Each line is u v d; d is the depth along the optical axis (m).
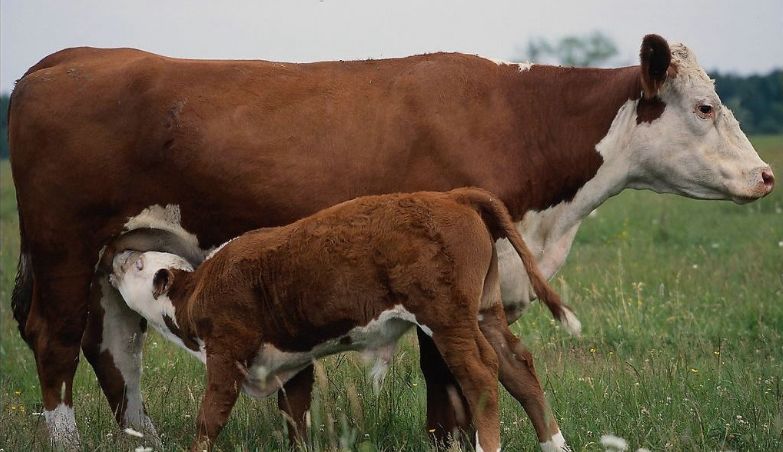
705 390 15.50
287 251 13.07
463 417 14.15
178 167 14.34
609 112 14.94
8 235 35.28
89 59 15.23
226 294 13.33
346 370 16.59
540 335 20.27
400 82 14.66
